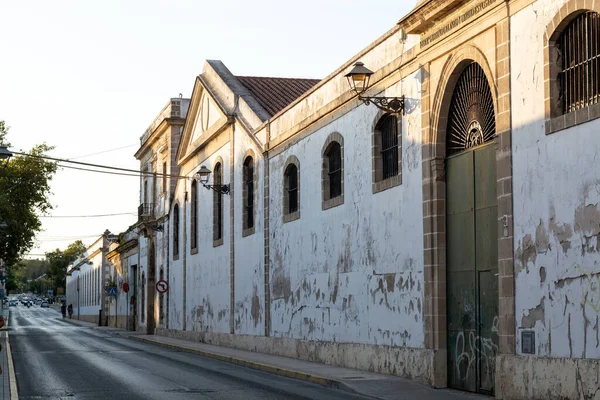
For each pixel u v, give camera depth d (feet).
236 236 106.32
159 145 163.84
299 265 82.84
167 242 151.43
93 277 292.61
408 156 60.03
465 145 54.08
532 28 44.91
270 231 92.53
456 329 54.29
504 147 47.11
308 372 64.69
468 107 53.72
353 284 69.41
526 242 44.73
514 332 45.52
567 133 41.65
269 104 107.24
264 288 93.71
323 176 77.36
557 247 42.11
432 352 55.21
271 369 71.00
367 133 67.36
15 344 115.85
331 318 74.13
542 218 43.45
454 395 50.70
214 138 118.93
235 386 57.31
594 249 39.27
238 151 106.42
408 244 59.67
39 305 642.22
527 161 44.96
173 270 145.48
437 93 55.93
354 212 69.67
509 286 45.98
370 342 65.77
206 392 53.11
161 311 153.79
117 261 229.25
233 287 106.73
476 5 50.42
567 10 41.83
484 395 50.11
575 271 40.60
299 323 82.38
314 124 79.61
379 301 64.34
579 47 41.88
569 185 41.34
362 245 67.82
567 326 41.04
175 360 84.69
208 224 121.49
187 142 138.62
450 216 55.52
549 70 43.29
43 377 63.93
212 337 115.75
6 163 169.07
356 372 64.54
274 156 92.07
